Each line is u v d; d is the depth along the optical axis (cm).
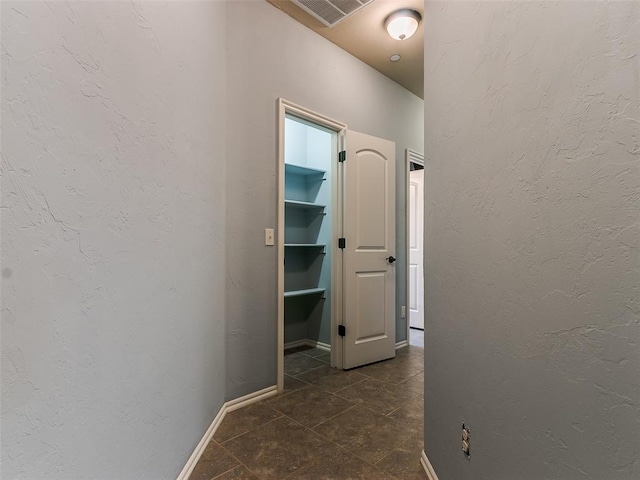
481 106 101
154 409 110
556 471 69
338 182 286
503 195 89
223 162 195
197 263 150
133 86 97
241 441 167
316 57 260
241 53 211
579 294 63
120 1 91
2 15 55
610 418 56
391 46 278
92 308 78
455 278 118
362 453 158
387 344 303
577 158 63
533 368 76
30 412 60
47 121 65
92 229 79
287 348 339
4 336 55
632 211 52
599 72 58
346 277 279
